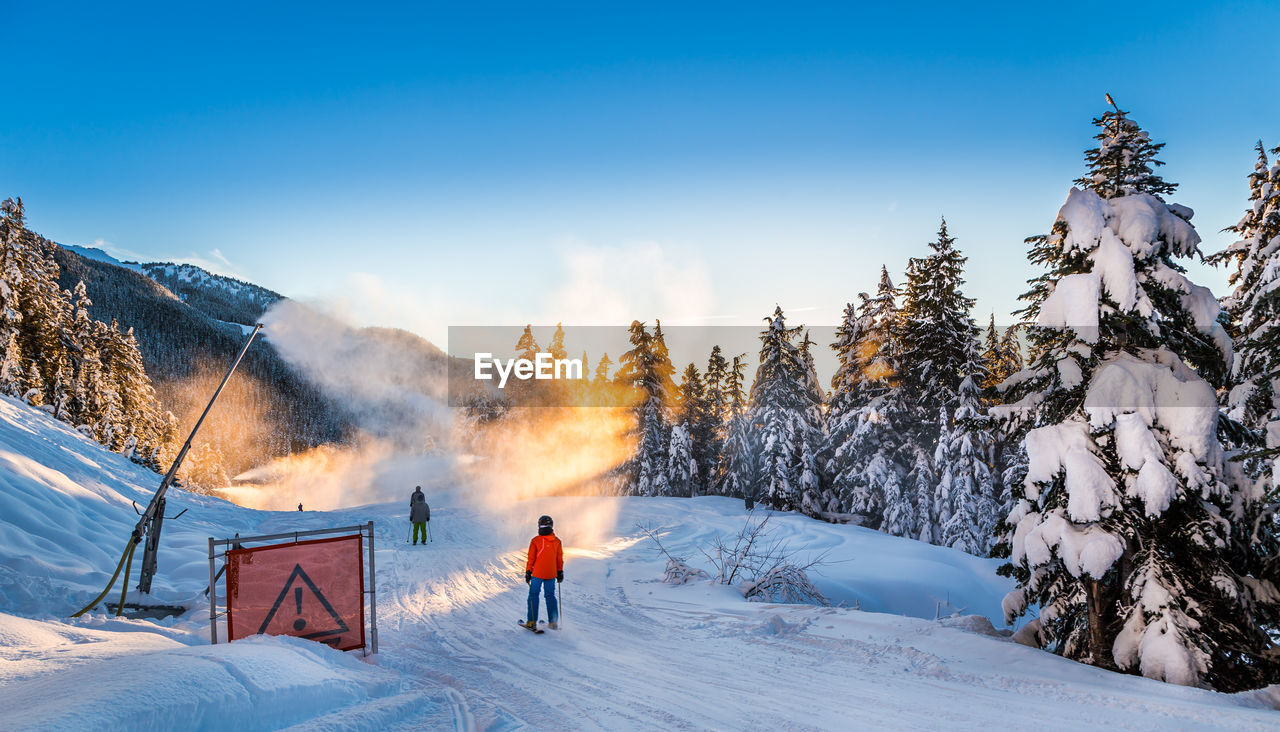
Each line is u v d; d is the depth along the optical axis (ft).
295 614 20.88
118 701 11.30
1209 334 31.01
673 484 133.80
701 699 19.51
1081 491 28.99
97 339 172.65
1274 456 28.09
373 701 16.39
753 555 45.14
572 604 35.78
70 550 32.35
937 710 18.49
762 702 19.27
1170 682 26.04
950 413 89.56
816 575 54.95
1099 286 31.30
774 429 112.16
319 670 16.96
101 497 47.01
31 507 34.88
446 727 15.55
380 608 32.68
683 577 42.29
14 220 130.31
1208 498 28.04
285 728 13.51
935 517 91.40
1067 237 33.04
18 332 129.59
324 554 21.59
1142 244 31.32
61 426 79.66
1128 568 30.30
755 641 27.07
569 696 19.70
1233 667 28.25
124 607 25.70
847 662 23.86
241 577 20.27
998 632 33.17
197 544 39.68
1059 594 32.86
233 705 12.98
